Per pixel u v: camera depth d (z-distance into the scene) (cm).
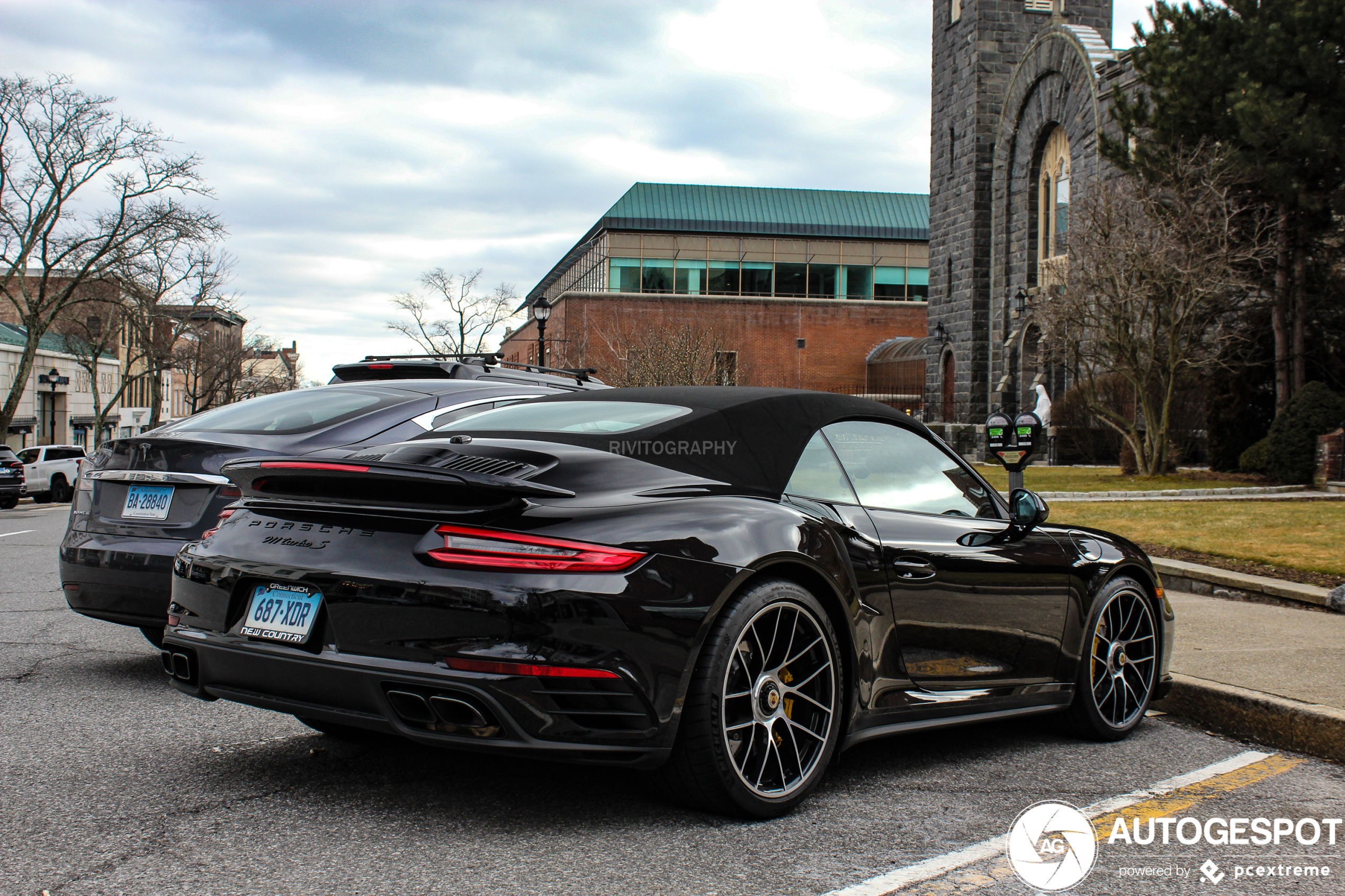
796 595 330
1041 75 3519
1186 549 969
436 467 315
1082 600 444
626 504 314
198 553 352
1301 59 1720
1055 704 434
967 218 4056
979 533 415
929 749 429
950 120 4191
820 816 334
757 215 6544
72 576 523
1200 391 2292
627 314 6266
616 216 6338
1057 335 2069
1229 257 1872
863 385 6531
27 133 3262
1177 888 287
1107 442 2950
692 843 306
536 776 369
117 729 434
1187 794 373
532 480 313
